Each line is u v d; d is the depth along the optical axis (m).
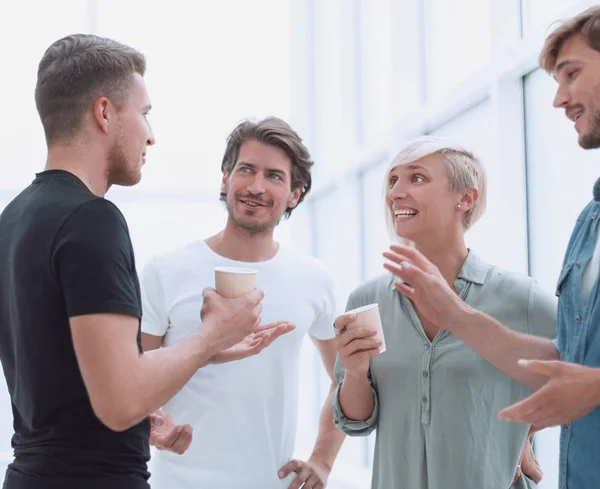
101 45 1.24
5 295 1.18
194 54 5.07
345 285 4.47
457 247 1.69
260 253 1.94
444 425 1.55
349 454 4.37
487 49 2.70
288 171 1.92
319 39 5.25
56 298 1.11
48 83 1.22
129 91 1.25
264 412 1.83
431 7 3.27
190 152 5.00
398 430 1.61
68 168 1.20
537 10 2.33
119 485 1.13
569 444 1.33
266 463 1.83
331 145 5.04
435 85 3.24
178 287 1.88
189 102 5.03
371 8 4.13
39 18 4.92
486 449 1.53
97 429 1.12
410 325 1.64
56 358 1.12
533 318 1.60
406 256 1.50
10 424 4.38
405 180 1.66
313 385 5.25
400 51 3.32
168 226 4.96
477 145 2.82
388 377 1.63
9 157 4.82
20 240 1.15
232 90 5.11
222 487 1.78
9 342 1.19
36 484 1.11
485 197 1.71
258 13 5.23
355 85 4.36
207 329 1.24
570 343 1.37
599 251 1.35
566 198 2.20
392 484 1.60
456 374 1.56
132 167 1.26
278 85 5.30
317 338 2.07
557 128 2.23
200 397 1.81
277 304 1.90
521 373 1.44
